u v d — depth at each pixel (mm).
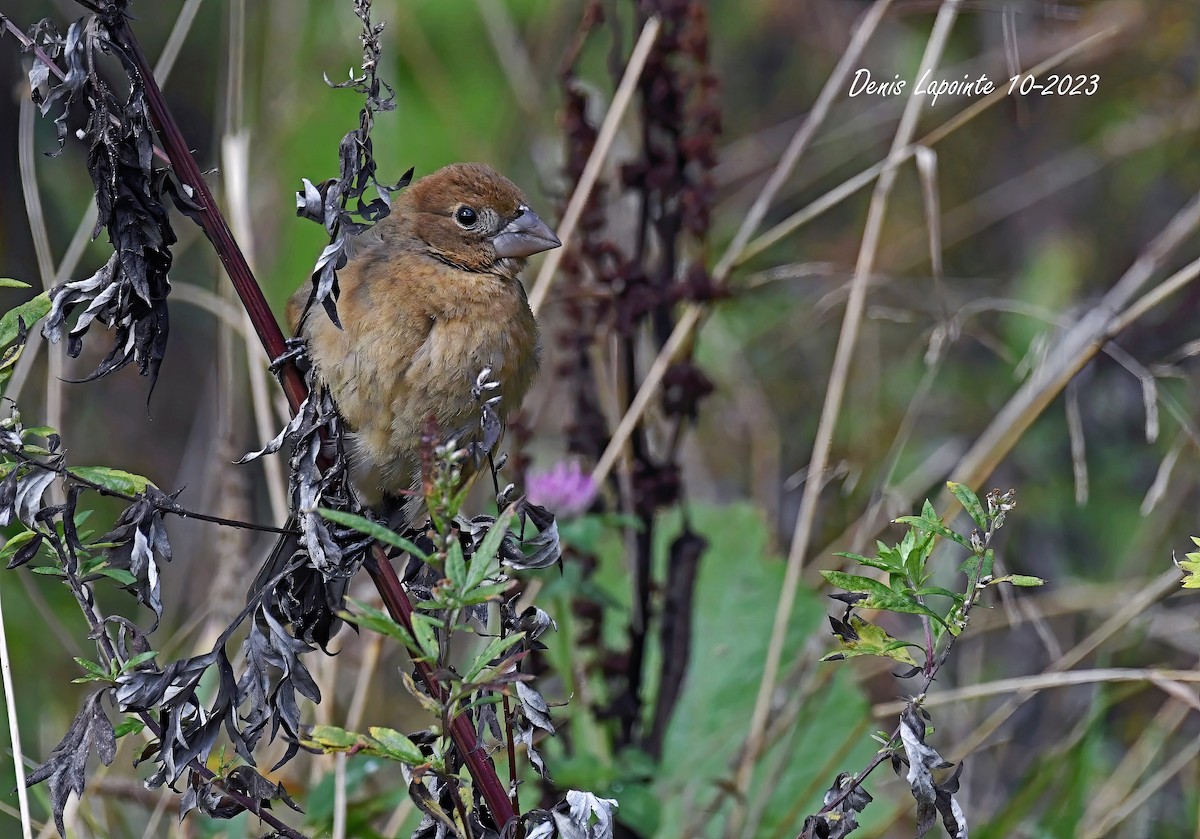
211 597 8312
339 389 6512
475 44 11914
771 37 13859
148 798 7676
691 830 7855
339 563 4852
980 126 12820
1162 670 7391
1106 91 12445
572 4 12320
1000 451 8383
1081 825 7969
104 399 12117
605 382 9117
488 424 4836
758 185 13242
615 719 8219
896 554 4492
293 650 4777
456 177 6973
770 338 12398
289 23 11156
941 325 8695
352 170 4727
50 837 6898
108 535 4707
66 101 4633
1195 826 8344
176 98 12281
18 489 4578
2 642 5551
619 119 8086
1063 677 7391
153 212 4742
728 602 9367
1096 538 11023
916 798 4371
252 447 10617
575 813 4492
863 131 12945
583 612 8102
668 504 8375
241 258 4918
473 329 6641
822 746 8570
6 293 11094
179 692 4621
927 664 4500
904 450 11266
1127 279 9203
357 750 4312
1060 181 12055
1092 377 11531
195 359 12477
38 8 11547
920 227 12430
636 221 8891
